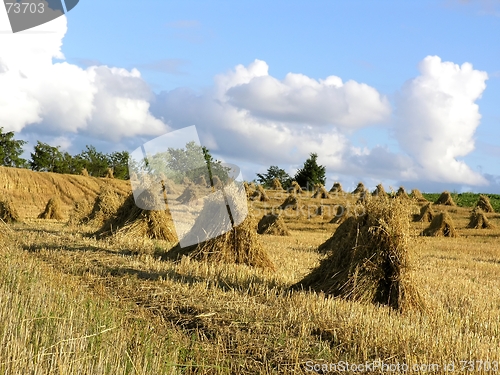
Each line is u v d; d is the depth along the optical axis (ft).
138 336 21.31
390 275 31.07
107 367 17.84
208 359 20.25
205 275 36.37
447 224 100.12
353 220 33.83
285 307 27.55
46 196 173.78
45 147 281.33
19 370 16.74
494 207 167.63
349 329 23.95
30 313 22.21
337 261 32.78
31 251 45.27
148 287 30.96
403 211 31.99
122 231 54.54
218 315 25.77
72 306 23.81
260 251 41.86
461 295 35.42
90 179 193.47
